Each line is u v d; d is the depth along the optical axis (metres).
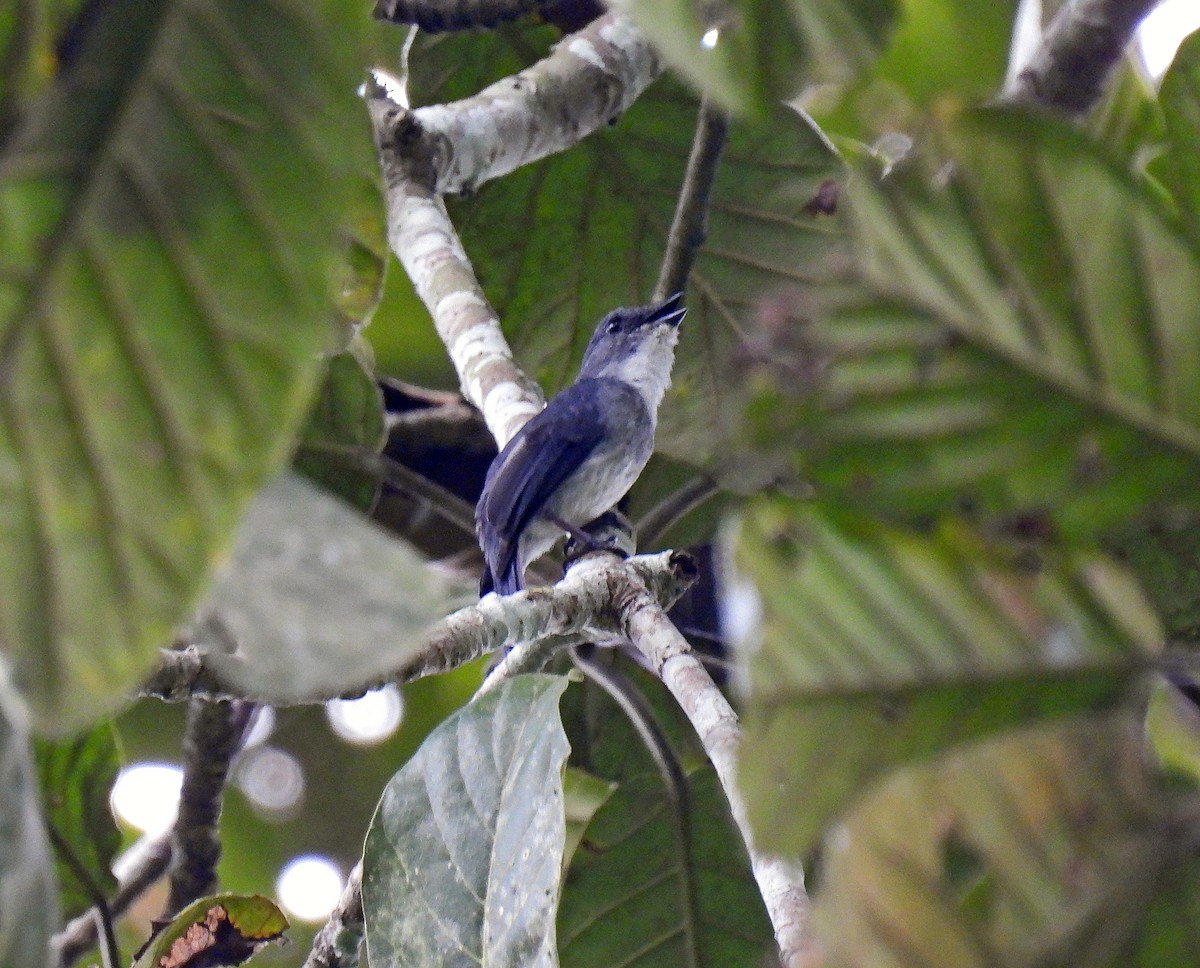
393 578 2.73
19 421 2.60
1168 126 3.11
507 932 5.64
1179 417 2.74
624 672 8.59
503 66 9.12
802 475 2.80
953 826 2.81
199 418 2.67
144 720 9.98
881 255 2.65
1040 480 2.80
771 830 2.87
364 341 7.98
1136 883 2.75
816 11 2.82
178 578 2.62
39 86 2.66
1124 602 2.83
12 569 2.58
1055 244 2.69
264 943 6.14
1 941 2.72
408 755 10.56
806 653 2.83
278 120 2.73
